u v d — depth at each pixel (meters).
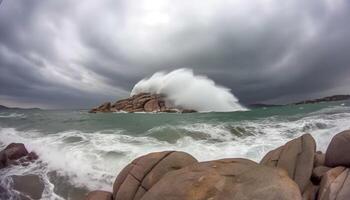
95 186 8.11
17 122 24.23
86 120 24.72
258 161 9.07
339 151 6.43
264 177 4.84
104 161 9.66
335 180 5.40
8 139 14.62
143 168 6.42
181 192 4.99
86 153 10.55
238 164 5.61
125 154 10.22
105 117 29.12
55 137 14.34
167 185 5.31
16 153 10.70
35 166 9.86
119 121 22.47
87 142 12.41
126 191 6.14
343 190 5.01
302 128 13.19
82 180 8.48
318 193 5.63
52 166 9.70
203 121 19.23
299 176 6.47
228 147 10.71
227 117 22.30
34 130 17.91
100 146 11.48
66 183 8.34
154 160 6.54
